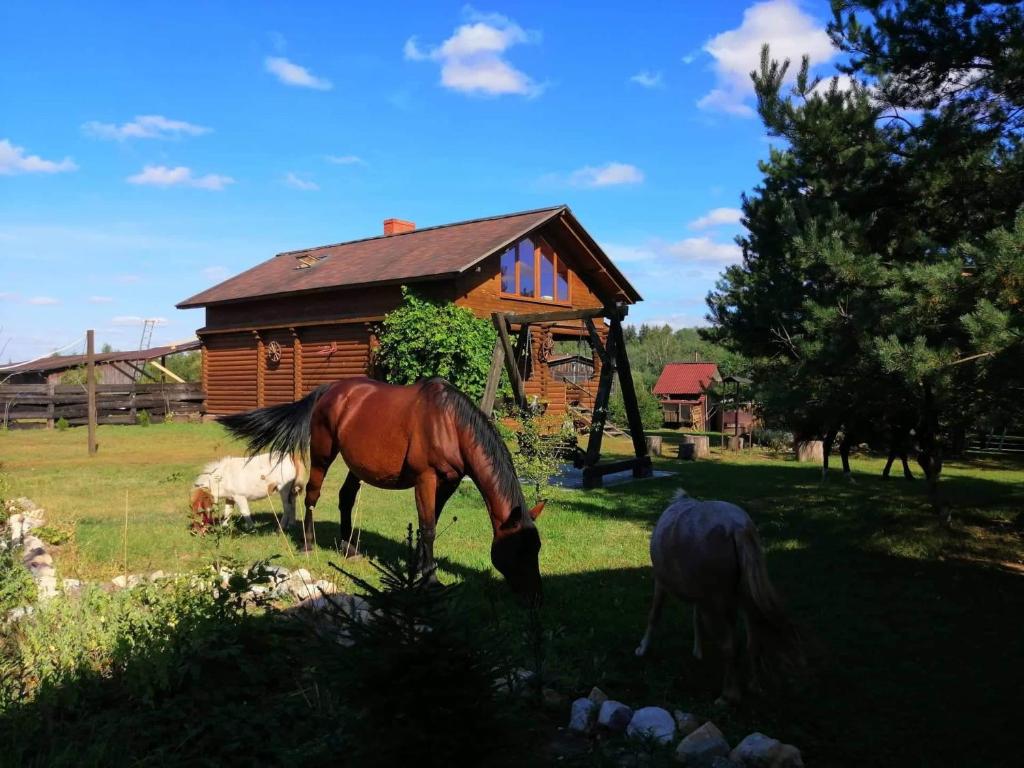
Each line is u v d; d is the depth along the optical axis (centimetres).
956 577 730
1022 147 753
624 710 402
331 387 773
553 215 2291
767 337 1180
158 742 359
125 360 2884
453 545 841
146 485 1238
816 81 991
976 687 474
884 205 927
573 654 509
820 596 672
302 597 568
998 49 763
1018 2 761
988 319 591
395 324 2012
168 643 413
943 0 776
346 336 2272
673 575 461
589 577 724
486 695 287
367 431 702
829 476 1574
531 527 587
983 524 985
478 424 629
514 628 539
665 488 1327
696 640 518
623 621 593
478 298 2109
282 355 2486
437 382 676
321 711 385
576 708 407
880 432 1012
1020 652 536
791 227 850
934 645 550
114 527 866
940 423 933
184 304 2716
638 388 3441
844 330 772
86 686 395
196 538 770
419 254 2275
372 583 650
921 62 827
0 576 504
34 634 420
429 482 658
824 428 1026
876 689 470
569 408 2533
